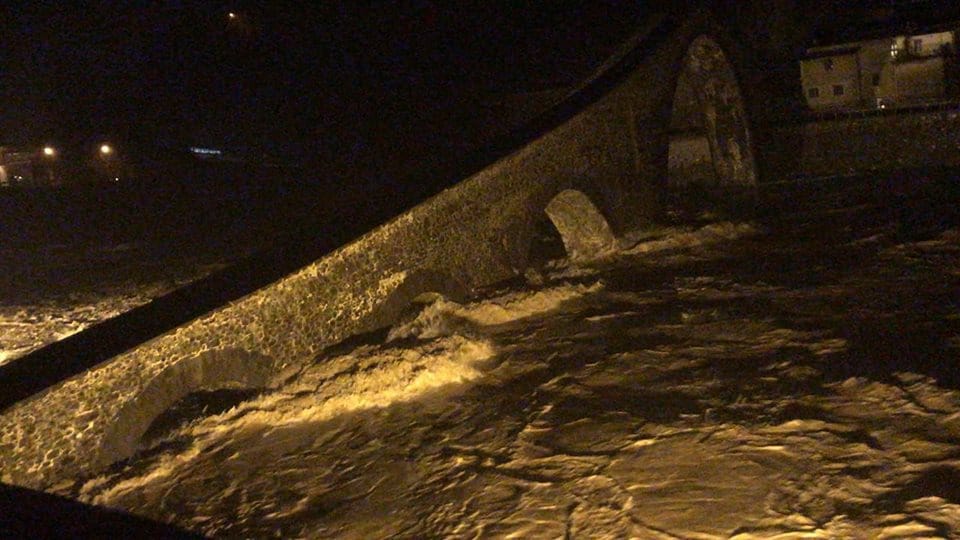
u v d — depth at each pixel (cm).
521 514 662
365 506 716
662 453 731
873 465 659
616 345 1058
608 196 1622
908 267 1279
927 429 706
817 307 1122
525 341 1123
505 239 1374
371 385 966
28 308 1755
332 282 1081
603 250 1633
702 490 656
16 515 384
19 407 802
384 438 857
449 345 1055
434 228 1234
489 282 1338
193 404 1023
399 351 1025
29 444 809
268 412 950
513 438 811
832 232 1630
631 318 1176
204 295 1033
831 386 827
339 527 685
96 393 853
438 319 1180
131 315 1025
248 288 1012
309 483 779
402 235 1180
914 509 588
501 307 1235
